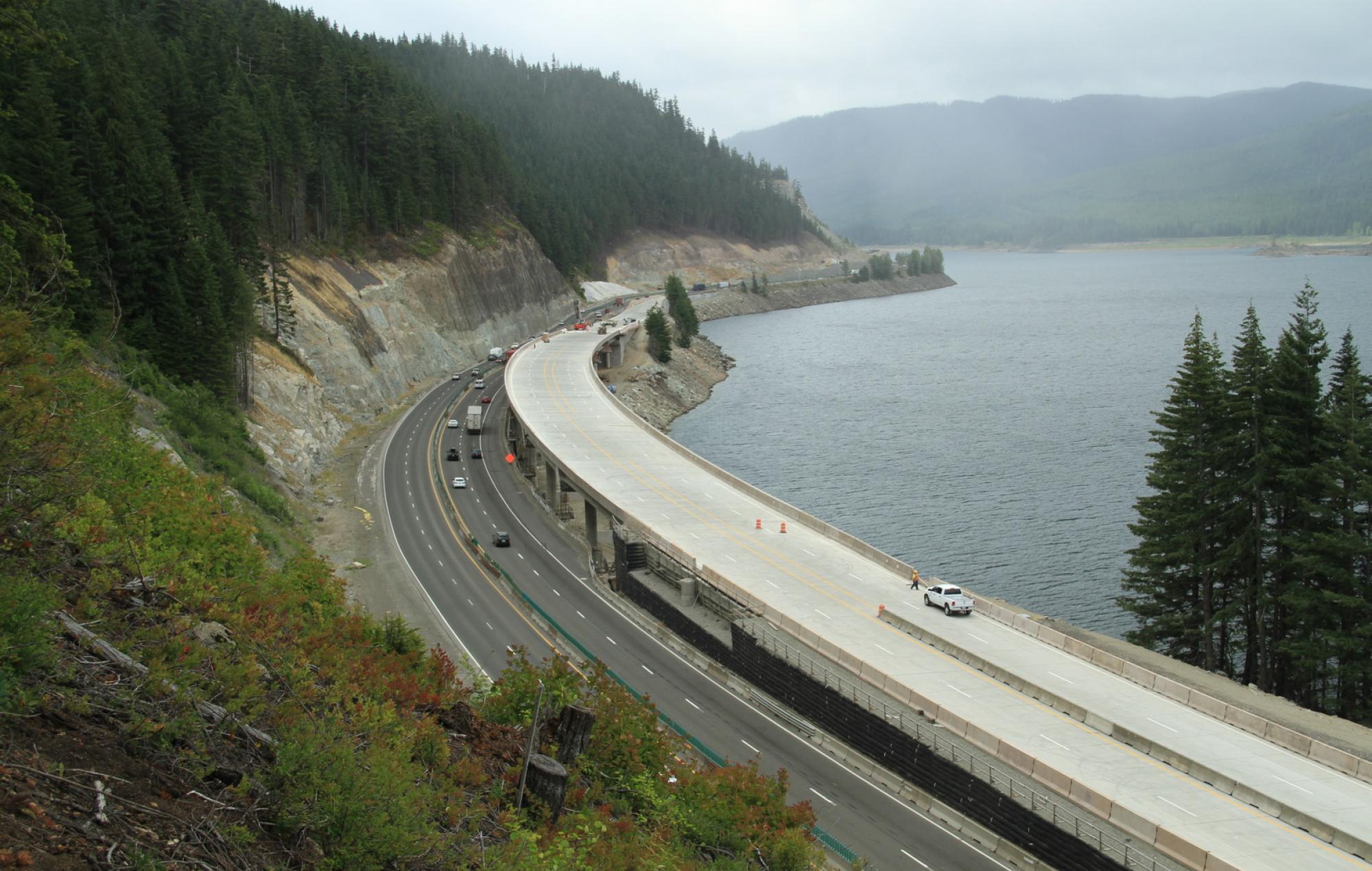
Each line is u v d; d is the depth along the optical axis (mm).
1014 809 34250
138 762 12398
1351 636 54781
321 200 133375
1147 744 38219
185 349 74438
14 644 12047
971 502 94875
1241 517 61906
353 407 111875
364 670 21469
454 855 14883
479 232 181500
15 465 16094
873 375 170250
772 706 46969
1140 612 65125
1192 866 30156
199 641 16328
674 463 84625
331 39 163375
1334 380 63031
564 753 23844
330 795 13406
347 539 71875
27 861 9469
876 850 34812
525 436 101500
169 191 77312
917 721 41062
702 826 25297
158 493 33000
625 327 173875
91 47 92500
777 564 61031
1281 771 36656
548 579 66250
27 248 26516
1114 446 115250
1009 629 51156
